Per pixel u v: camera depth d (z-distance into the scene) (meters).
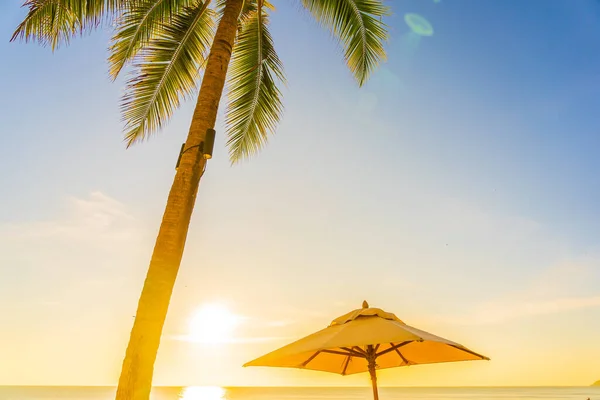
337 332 3.80
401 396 139.50
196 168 3.93
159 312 3.29
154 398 147.75
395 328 3.67
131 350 3.12
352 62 6.45
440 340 3.91
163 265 3.43
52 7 4.71
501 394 153.50
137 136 5.90
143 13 5.52
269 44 6.45
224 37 4.84
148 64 5.84
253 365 3.94
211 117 4.27
